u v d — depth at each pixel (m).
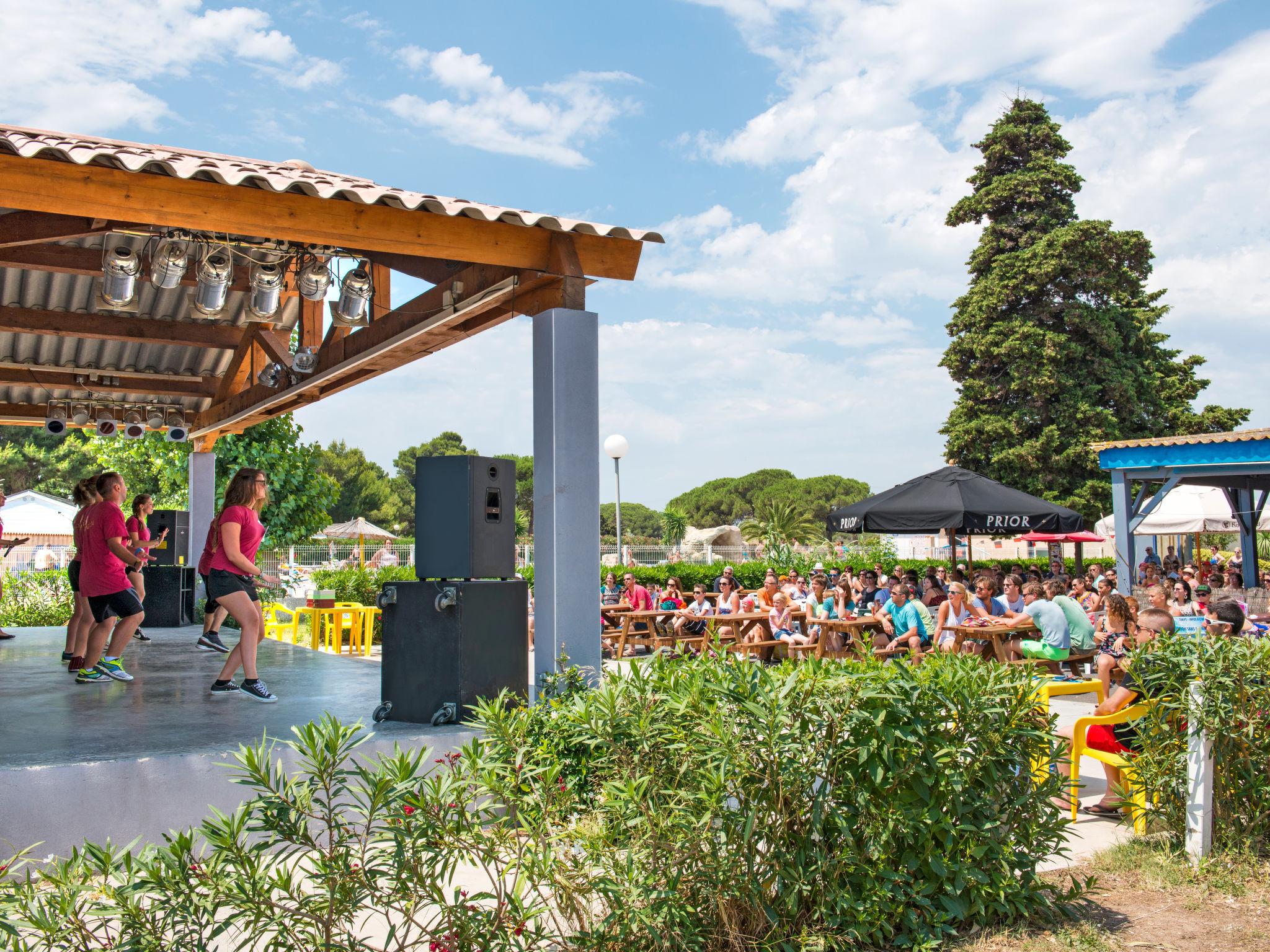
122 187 4.59
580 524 5.46
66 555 20.89
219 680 6.11
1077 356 33.44
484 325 6.50
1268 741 4.61
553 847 2.89
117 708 5.43
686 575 19.55
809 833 3.25
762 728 3.09
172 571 11.49
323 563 20.02
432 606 4.79
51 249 7.05
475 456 4.88
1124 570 12.76
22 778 3.73
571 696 4.11
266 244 6.68
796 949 3.13
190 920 2.40
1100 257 33.75
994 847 3.50
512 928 2.67
